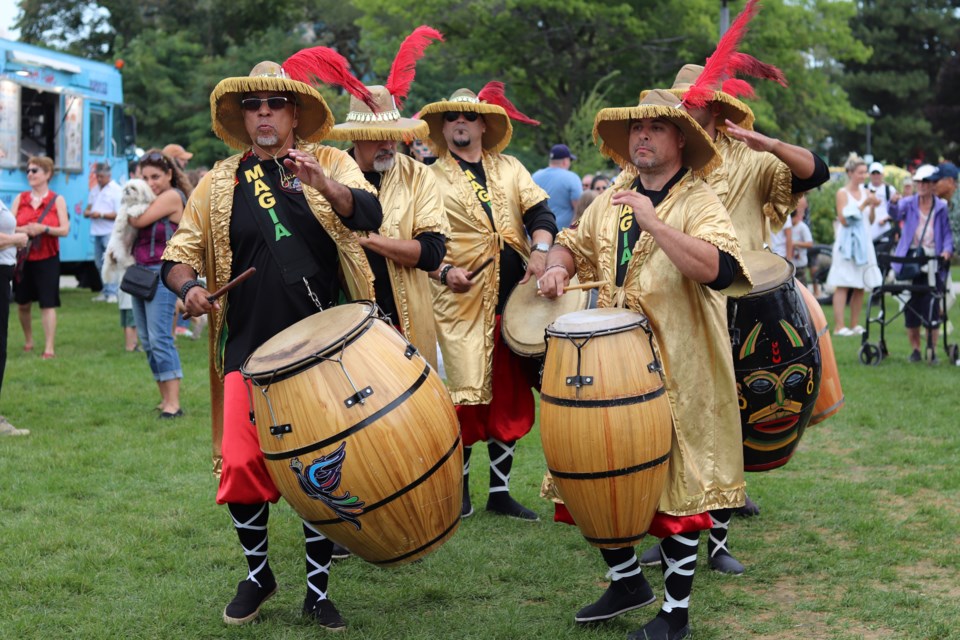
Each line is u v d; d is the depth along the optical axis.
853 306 13.38
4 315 7.46
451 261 6.18
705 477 4.21
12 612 4.60
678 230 4.05
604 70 33.50
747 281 4.11
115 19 44.03
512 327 5.99
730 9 29.48
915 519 5.92
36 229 10.80
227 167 4.51
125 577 5.05
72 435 7.94
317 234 4.45
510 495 6.45
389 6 31.36
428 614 4.64
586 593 4.89
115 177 18.95
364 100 4.58
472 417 6.08
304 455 3.85
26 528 5.70
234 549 5.43
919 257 10.80
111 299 17.17
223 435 4.43
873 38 51.59
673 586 4.27
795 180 5.16
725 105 5.22
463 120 6.30
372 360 3.91
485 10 31.39
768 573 5.10
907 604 4.67
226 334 4.57
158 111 35.91
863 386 9.77
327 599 4.54
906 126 49.94
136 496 6.39
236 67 36.66
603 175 13.07
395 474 3.85
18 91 16.14
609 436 3.93
